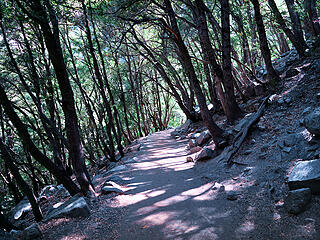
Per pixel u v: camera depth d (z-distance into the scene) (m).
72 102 7.71
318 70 10.09
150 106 31.34
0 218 7.96
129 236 5.25
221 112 15.41
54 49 7.27
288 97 9.77
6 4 7.27
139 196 7.59
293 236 4.09
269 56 12.07
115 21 12.88
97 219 6.25
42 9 7.08
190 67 9.99
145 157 13.48
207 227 5.04
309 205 4.57
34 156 7.87
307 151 6.14
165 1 10.18
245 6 12.42
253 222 4.81
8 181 15.81
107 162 16.78
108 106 14.88
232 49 15.50
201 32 11.11
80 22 12.60
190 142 12.98
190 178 8.53
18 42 12.62
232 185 6.68
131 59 24.98
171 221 5.57
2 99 7.25
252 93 13.46
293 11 13.80
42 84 10.66
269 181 5.94
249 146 8.43
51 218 6.55
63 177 8.44
